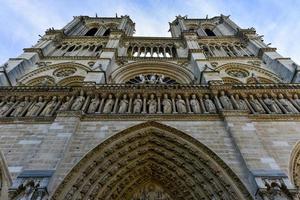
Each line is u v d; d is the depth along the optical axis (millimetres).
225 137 18016
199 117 20062
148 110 21547
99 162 16688
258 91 23828
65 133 17562
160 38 43562
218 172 15789
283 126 19656
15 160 16359
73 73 32969
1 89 23641
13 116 20391
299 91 23781
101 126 19000
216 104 21750
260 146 16625
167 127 19000
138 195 17891
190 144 17859
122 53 38688
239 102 22531
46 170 14578
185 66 34781
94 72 28156
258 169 14891
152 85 24031
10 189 13477
